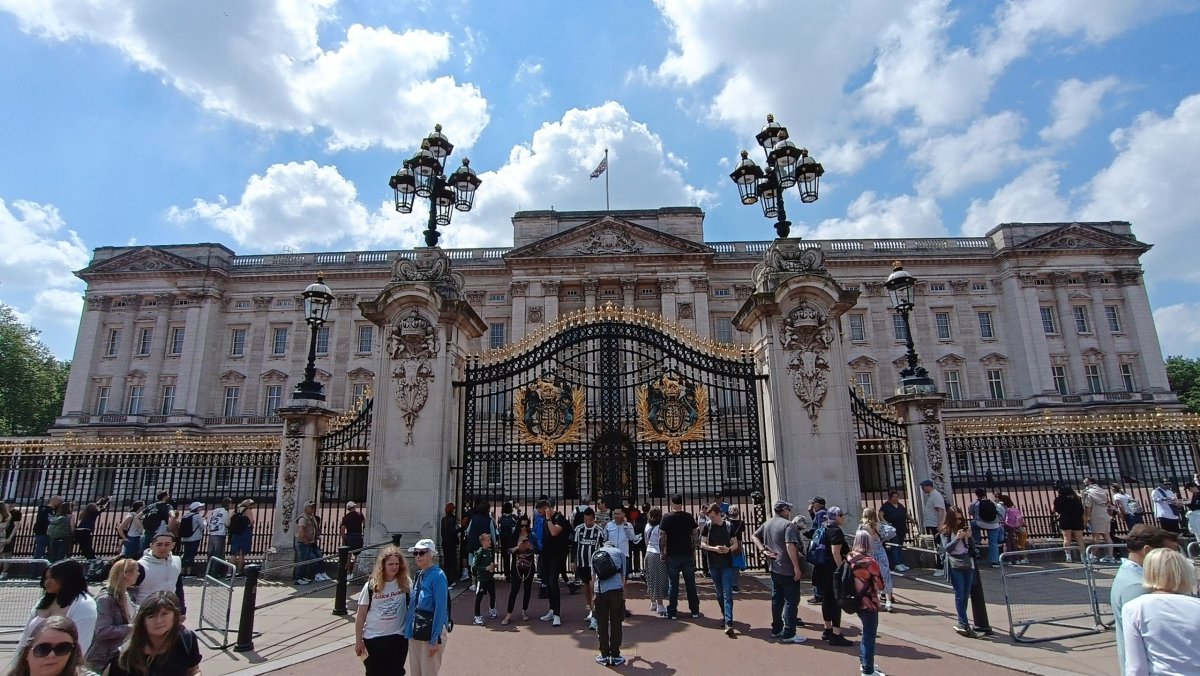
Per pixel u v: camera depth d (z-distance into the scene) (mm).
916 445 15125
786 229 15609
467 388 15289
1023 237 64562
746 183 16672
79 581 5730
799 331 14438
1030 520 19031
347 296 64000
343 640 9477
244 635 9148
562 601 12352
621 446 15297
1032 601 11039
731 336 59125
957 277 64750
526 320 56594
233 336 64750
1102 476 21344
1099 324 62906
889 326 63031
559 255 57438
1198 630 3949
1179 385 82812
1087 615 9289
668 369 15391
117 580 6375
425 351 14367
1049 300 63844
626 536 11680
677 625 10211
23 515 18938
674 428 14945
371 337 62906
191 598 13078
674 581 10695
